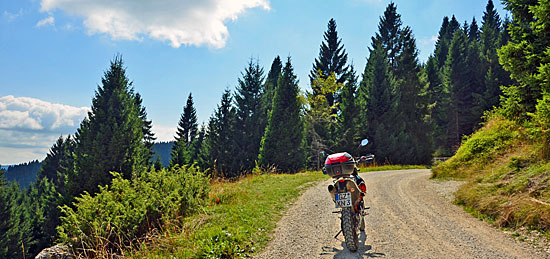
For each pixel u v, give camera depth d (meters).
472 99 52.22
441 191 10.73
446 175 13.72
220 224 6.86
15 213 47.06
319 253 5.19
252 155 44.06
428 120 43.53
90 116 34.22
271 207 8.69
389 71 42.53
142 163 36.16
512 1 11.90
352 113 36.31
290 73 36.06
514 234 5.83
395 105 38.12
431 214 7.62
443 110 50.84
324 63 52.75
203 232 6.20
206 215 7.54
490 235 5.88
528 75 10.31
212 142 46.22
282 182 13.99
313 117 35.88
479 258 4.75
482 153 13.31
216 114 47.22
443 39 72.62
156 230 6.67
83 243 6.35
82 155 31.47
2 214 44.34
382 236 5.96
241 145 45.47
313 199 9.83
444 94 51.38
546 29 10.09
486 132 14.98
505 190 7.87
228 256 5.14
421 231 6.23
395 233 6.13
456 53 55.19
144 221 7.36
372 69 39.69
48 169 72.94
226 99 47.62
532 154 9.51
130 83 37.50
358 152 35.28
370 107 38.19
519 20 12.00
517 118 11.08
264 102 47.19
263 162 33.69
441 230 6.27
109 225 6.39
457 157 14.80
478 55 54.84
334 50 53.09
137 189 8.84
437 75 52.41
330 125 38.06
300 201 9.55
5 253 39.00
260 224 6.89
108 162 30.45
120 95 34.91
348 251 5.23
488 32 59.66
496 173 9.61
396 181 13.63
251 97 47.22
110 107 33.88
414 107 42.75
